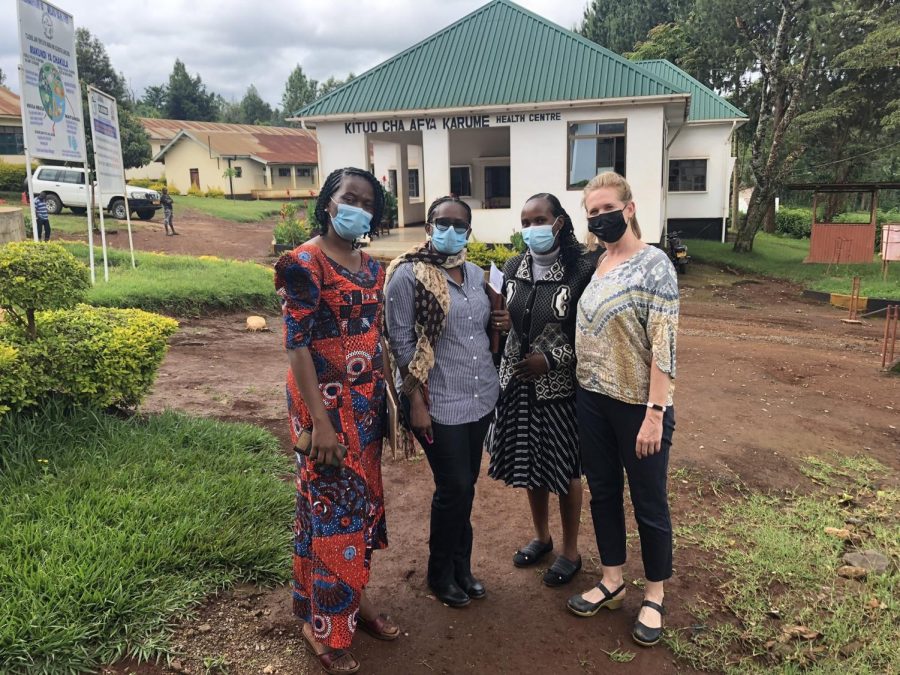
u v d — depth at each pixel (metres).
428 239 3.04
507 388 3.39
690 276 19.52
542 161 16.86
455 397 3.01
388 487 4.60
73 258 4.50
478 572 3.62
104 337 4.55
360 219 2.49
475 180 20.25
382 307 2.71
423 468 4.89
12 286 4.11
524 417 3.35
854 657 2.98
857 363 8.81
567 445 3.35
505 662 2.91
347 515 2.57
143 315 5.20
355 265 2.62
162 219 26.92
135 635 2.72
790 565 3.69
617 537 3.23
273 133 51.59
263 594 3.16
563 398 3.32
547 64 17.33
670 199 26.11
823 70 26.69
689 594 3.45
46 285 4.21
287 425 5.44
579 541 3.97
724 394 6.91
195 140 42.50
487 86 17.16
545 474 3.35
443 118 17.05
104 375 4.44
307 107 17.75
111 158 10.80
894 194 50.06
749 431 5.83
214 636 2.83
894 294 14.80
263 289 10.92
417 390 2.93
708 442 5.53
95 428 4.36
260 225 28.08
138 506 3.44
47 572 2.82
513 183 17.14
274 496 3.92
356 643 2.96
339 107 17.52
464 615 3.22
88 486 3.65
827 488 4.79
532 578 3.57
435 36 18.84
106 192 10.70
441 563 3.24
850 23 22.42
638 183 16.48
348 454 2.57
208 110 67.69
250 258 18.34
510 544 3.93
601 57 17.14
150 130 46.31
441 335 2.99
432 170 17.39
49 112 8.37
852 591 3.48
